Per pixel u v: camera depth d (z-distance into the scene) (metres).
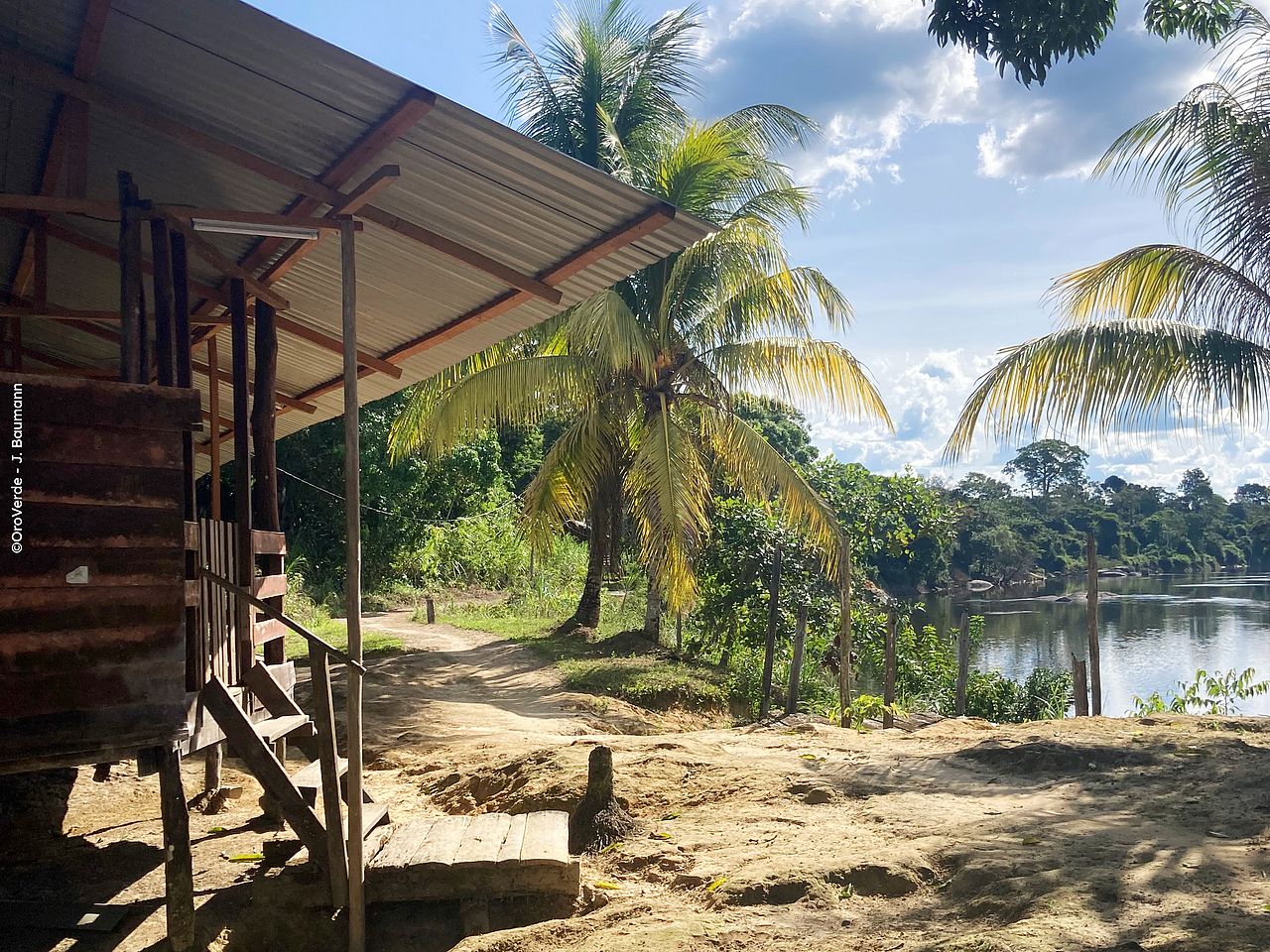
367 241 6.69
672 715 14.52
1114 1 6.30
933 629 18.92
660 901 5.00
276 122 5.20
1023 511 66.69
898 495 21.59
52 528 4.44
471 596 33.22
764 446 16.80
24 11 4.59
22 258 7.43
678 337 17.66
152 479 4.64
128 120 5.54
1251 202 10.50
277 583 7.17
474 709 12.98
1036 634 32.53
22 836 6.73
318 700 5.27
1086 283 11.53
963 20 6.48
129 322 5.11
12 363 8.18
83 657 4.46
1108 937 3.90
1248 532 74.88
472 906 5.16
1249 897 4.24
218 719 5.26
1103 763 7.21
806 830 5.98
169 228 5.68
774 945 4.34
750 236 16.77
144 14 4.49
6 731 4.32
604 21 19.81
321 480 33.56
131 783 8.16
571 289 6.64
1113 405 10.62
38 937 5.13
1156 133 10.80
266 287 7.08
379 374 9.98
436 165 5.30
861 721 13.24
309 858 5.49
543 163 5.02
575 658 17.58
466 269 6.77
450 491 36.69
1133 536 69.00
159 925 5.27
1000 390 11.03
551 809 6.90
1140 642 30.09
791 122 18.20
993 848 5.18
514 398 16.48
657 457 16.17
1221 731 8.44
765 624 18.42
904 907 4.69
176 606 4.65
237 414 6.33
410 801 8.14
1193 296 10.95
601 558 21.19
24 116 5.62
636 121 19.81
